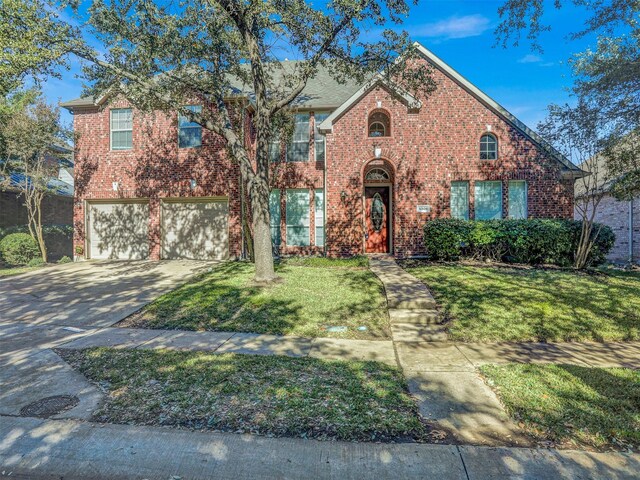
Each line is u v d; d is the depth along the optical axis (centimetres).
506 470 252
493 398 359
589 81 890
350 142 1241
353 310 681
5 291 874
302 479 250
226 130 926
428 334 573
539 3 718
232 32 948
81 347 514
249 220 1257
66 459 272
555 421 310
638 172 896
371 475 251
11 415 329
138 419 319
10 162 1302
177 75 959
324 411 326
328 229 1248
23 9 706
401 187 1228
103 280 984
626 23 781
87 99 1355
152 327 620
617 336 555
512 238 1080
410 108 1221
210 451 276
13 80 772
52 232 1584
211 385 380
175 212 1341
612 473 249
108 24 798
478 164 1216
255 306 701
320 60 937
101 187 1352
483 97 1208
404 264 1090
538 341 546
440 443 283
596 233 1012
